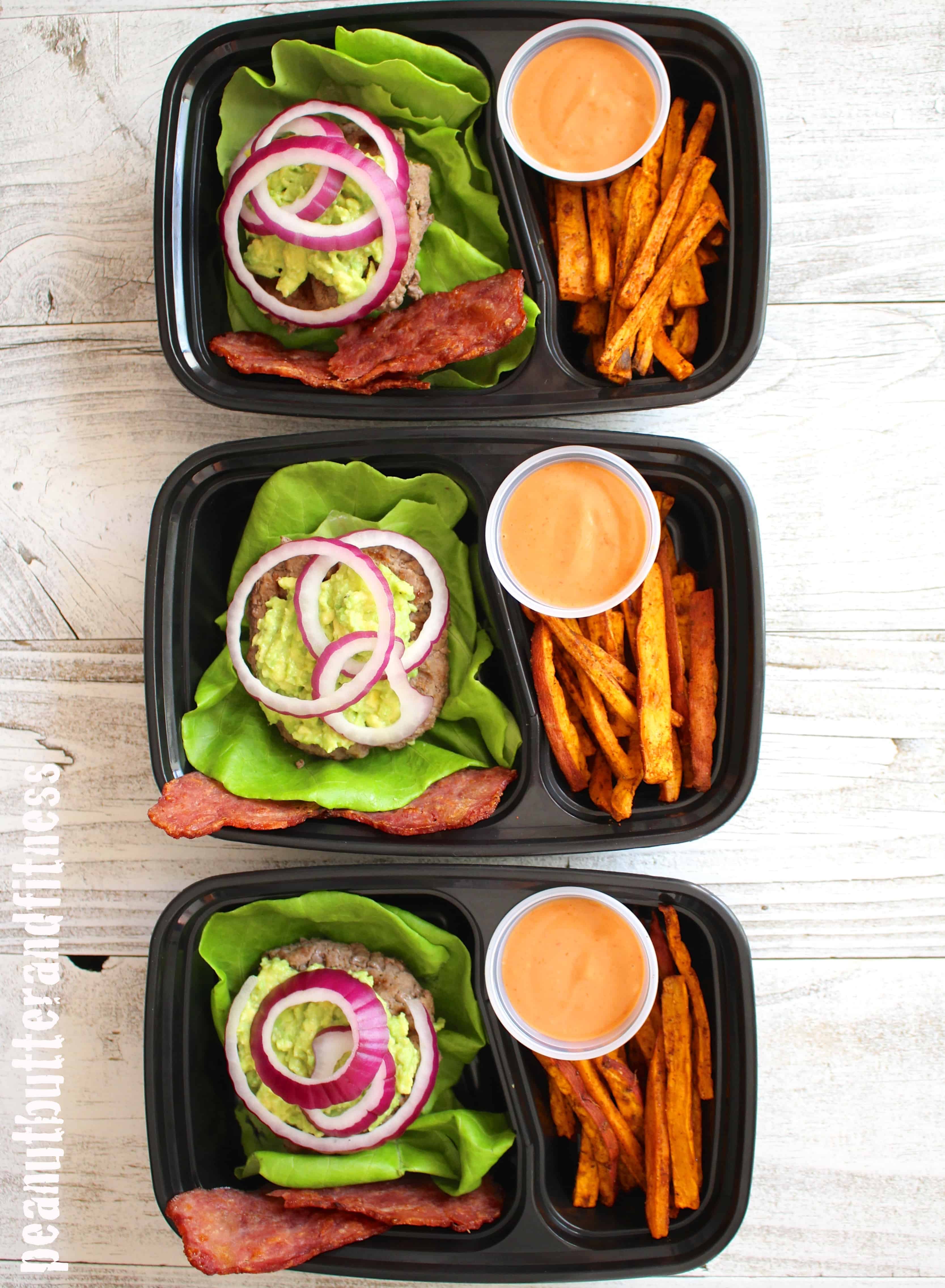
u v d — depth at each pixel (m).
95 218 0.83
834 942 0.82
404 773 0.78
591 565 0.76
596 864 0.82
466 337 0.76
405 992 0.77
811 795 0.82
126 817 0.83
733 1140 0.76
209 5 0.82
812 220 0.81
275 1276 0.82
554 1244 0.76
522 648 0.77
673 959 0.78
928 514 0.82
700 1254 0.76
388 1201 0.76
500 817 0.77
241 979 0.78
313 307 0.78
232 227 0.77
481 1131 0.77
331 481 0.78
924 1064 0.82
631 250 0.77
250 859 0.82
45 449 0.83
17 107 0.83
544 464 0.77
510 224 0.77
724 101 0.77
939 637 0.82
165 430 0.83
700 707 0.77
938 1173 0.81
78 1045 0.83
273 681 0.77
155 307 0.83
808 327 0.82
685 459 0.77
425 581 0.78
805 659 0.82
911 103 0.81
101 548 0.83
